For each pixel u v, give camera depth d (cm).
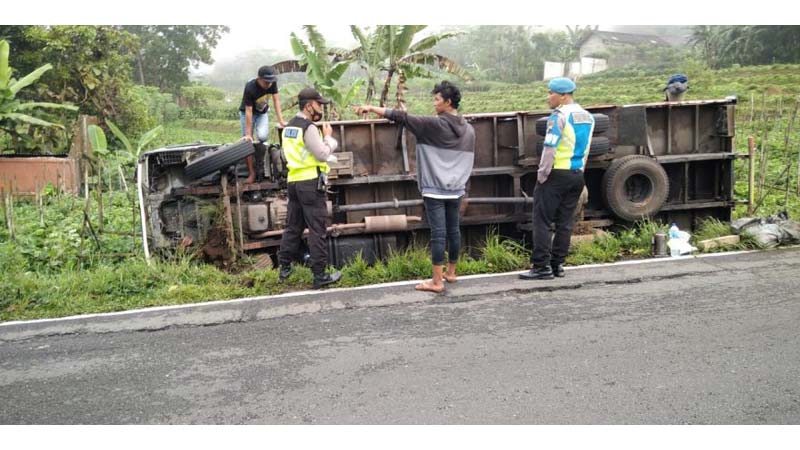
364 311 591
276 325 566
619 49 7319
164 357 507
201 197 788
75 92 1936
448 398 419
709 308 562
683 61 6078
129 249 841
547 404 407
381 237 791
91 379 473
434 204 628
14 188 1334
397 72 1622
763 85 3634
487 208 850
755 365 450
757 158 1376
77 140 1395
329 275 680
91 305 653
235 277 717
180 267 727
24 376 484
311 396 429
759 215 948
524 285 648
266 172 796
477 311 577
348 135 805
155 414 415
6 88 1423
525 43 7125
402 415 400
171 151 792
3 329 594
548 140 630
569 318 551
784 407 395
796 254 726
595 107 817
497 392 425
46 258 819
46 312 638
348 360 483
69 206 1177
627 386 427
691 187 901
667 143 873
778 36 5191
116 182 1452
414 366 468
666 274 667
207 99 5075
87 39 1914
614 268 699
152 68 4956
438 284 638
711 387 422
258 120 854
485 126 833
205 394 439
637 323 534
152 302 653
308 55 1480
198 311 617
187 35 4969
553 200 650
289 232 683
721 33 5722
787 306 560
